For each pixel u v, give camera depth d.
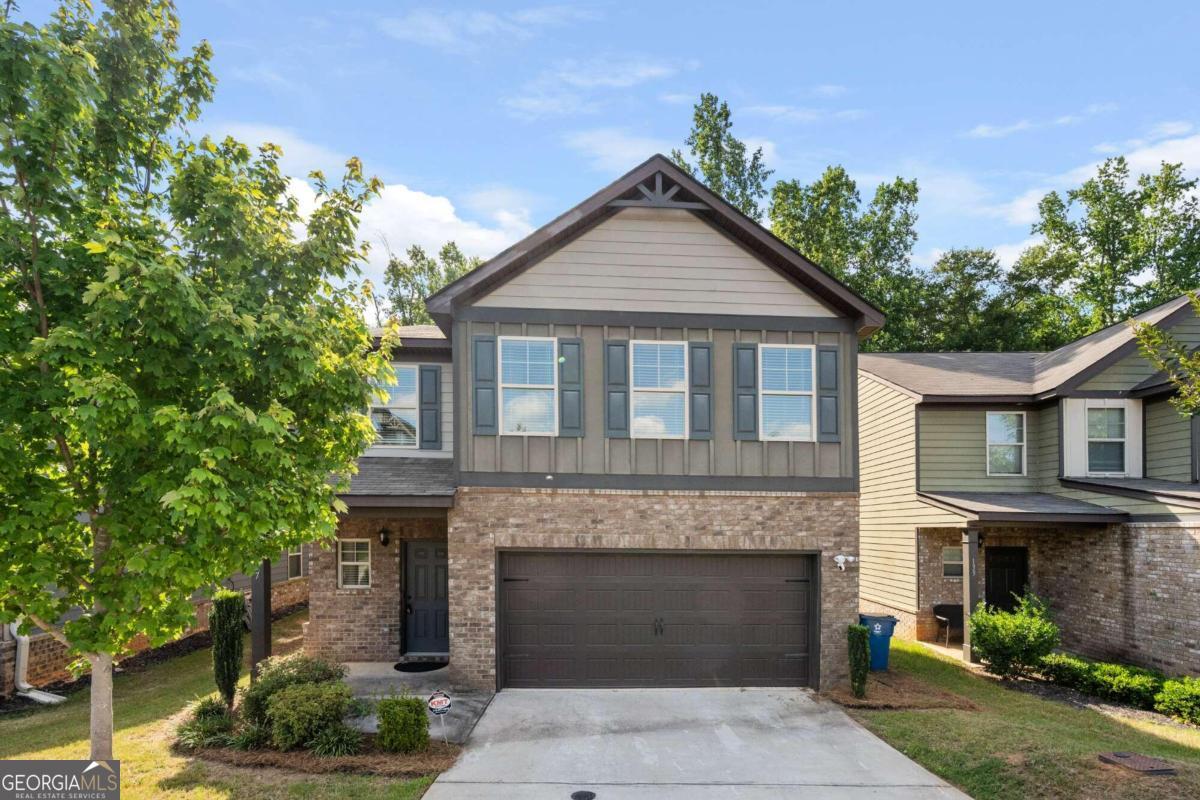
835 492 11.90
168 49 7.50
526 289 11.88
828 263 30.78
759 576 11.92
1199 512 12.34
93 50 6.88
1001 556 16.67
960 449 16.47
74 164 6.68
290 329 6.87
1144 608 13.52
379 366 8.49
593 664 11.72
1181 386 12.87
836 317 12.16
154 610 6.84
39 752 8.48
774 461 11.90
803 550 11.80
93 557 7.23
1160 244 31.62
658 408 11.86
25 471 6.57
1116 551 14.24
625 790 7.73
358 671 12.46
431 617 13.48
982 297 32.97
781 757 8.71
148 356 6.52
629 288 12.01
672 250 12.11
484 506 11.55
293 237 8.03
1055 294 34.16
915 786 7.89
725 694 11.37
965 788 7.83
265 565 11.30
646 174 11.84
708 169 31.64
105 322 6.22
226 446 6.51
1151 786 7.28
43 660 12.52
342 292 8.41
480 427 11.61
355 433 8.27
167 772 7.91
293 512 7.20
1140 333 13.25
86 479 7.05
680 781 7.97
